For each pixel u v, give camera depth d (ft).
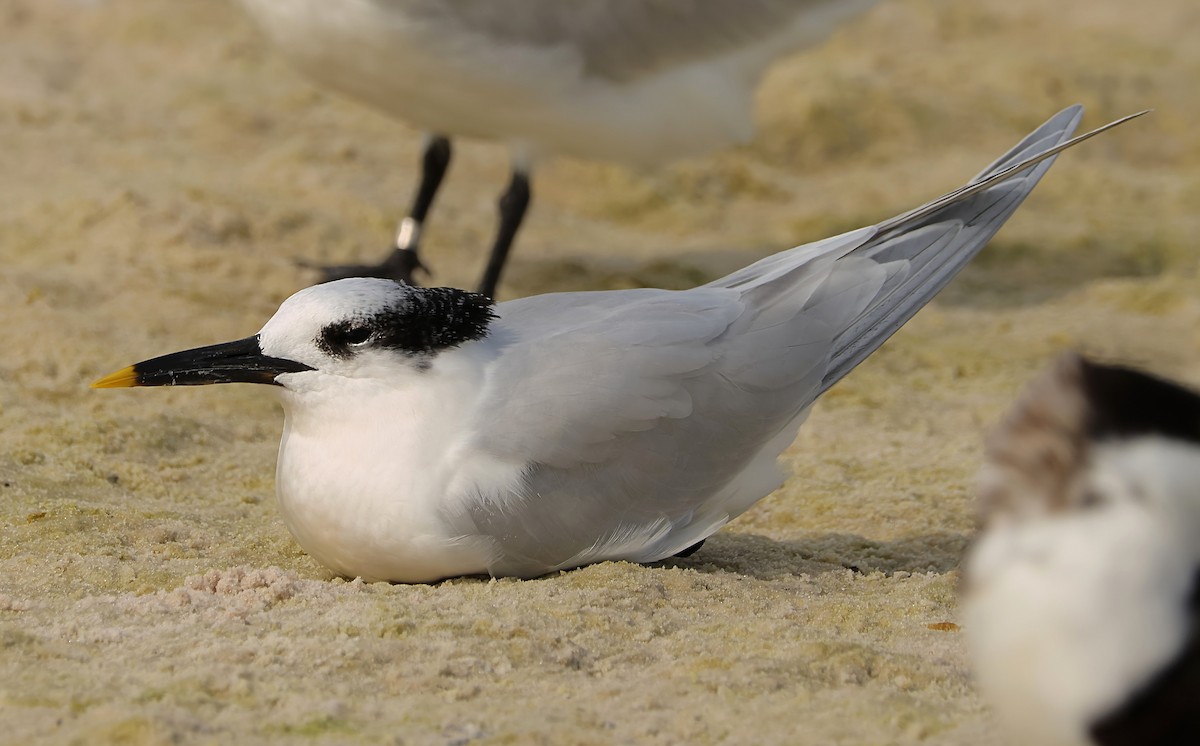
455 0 45.44
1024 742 17.98
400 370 29.40
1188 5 97.19
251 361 29.43
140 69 75.15
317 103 71.72
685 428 31.37
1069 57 85.56
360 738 21.63
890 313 34.24
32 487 35.29
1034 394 17.89
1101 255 62.34
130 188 56.39
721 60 50.42
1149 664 16.51
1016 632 17.17
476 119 48.88
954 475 40.22
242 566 30.48
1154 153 76.13
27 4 81.15
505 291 54.70
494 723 22.38
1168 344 52.90
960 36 89.71
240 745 21.26
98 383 29.45
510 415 29.84
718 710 23.29
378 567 29.94
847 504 37.81
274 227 55.98
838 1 51.72
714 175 70.03
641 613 27.91
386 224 58.75
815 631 26.99
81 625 26.40
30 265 51.19
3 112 65.98
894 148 74.33
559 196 67.26
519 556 30.19
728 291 33.24
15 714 22.00
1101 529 16.72
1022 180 36.29
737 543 34.68
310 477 29.63
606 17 47.47
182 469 38.22
